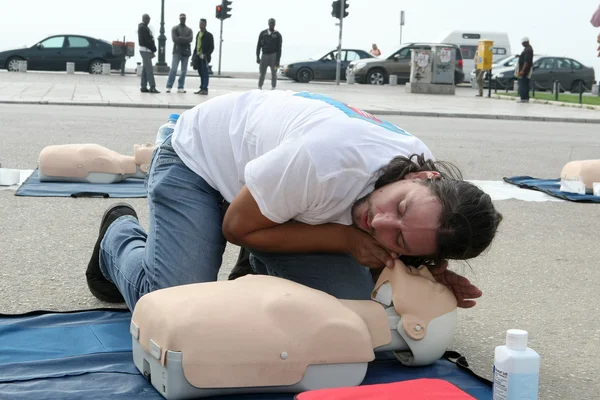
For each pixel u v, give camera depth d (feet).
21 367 9.45
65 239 16.43
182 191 10.32
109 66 91.81
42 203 19.80
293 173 8.75
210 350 8.29
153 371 8.73
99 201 20.33
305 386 8.65
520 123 53.62
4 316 11.23
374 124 9.22
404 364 9.89
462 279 9.77
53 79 77.46
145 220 18.42
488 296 13.94
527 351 8.00
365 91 80.89
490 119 56.13
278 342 8.49
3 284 13.29
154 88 62.95
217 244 10.37
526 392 7.93
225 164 10.19
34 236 16.56
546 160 33.45
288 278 10.37
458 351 11.17
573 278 15.28
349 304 9.33
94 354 9.87
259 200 9.07
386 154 8.91
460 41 112.06
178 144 10.51
